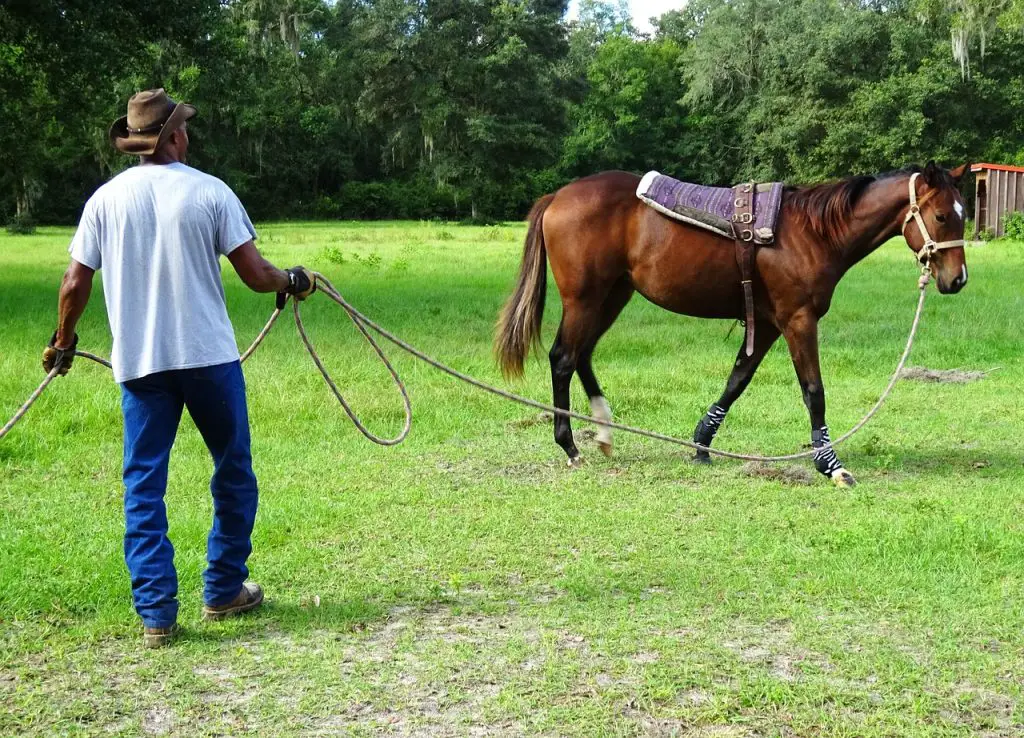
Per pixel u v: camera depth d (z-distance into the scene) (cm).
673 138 6825
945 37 4647
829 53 4762
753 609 416
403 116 5806
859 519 540
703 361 1048
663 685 346
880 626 400
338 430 755
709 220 639
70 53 1727
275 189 6450
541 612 415
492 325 1312
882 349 1116
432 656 371
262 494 591
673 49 7006
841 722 322
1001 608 416
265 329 426
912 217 629
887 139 4503
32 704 333
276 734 316
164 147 377
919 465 668
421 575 462
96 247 372
